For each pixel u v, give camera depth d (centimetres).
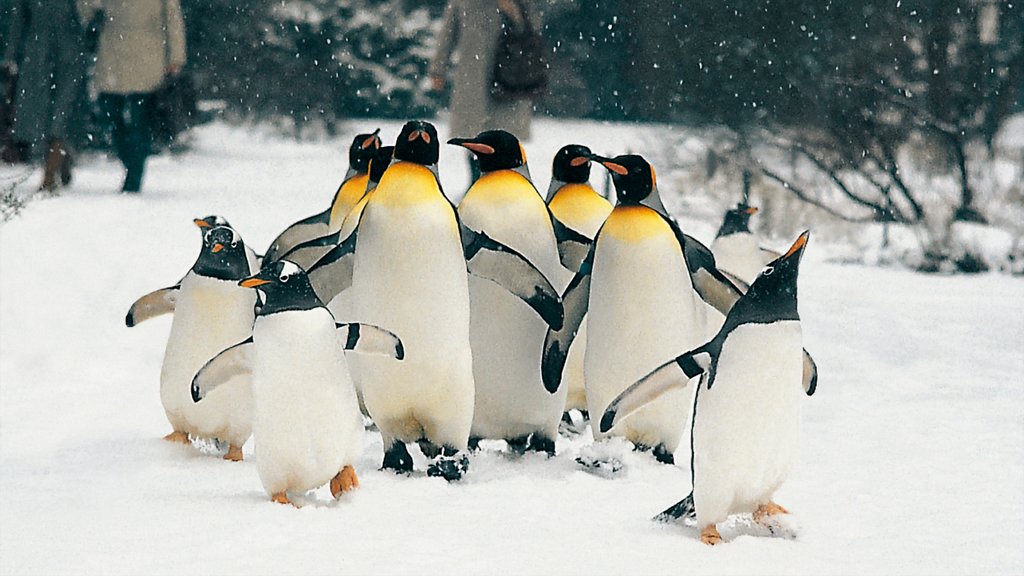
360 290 1029
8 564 777
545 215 1123
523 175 1130
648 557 807
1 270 1978
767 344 827
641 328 1035
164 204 2833
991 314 1847
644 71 4694
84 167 3625
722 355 840
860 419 1266
